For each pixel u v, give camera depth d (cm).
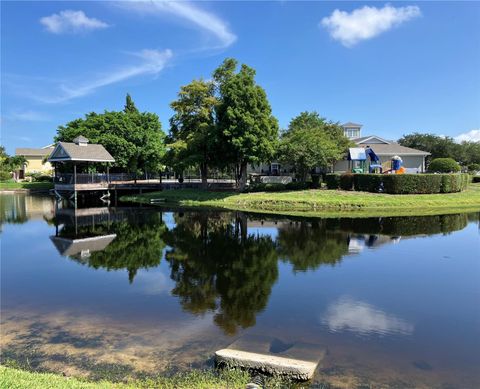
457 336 666
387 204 2847
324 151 3500
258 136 3281
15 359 579
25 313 780
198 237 1670
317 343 629
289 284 972
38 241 1606
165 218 2331
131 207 3047
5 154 7506
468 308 806
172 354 591
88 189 3625
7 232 1850
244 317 747
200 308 800
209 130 3488
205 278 1030
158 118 4909
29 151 7744
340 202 2847
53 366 557
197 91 3678
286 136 4488
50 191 4856
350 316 756
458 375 535
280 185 3569
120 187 3991
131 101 7500
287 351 589
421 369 550
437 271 1101
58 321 734
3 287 960
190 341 638
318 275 1058
